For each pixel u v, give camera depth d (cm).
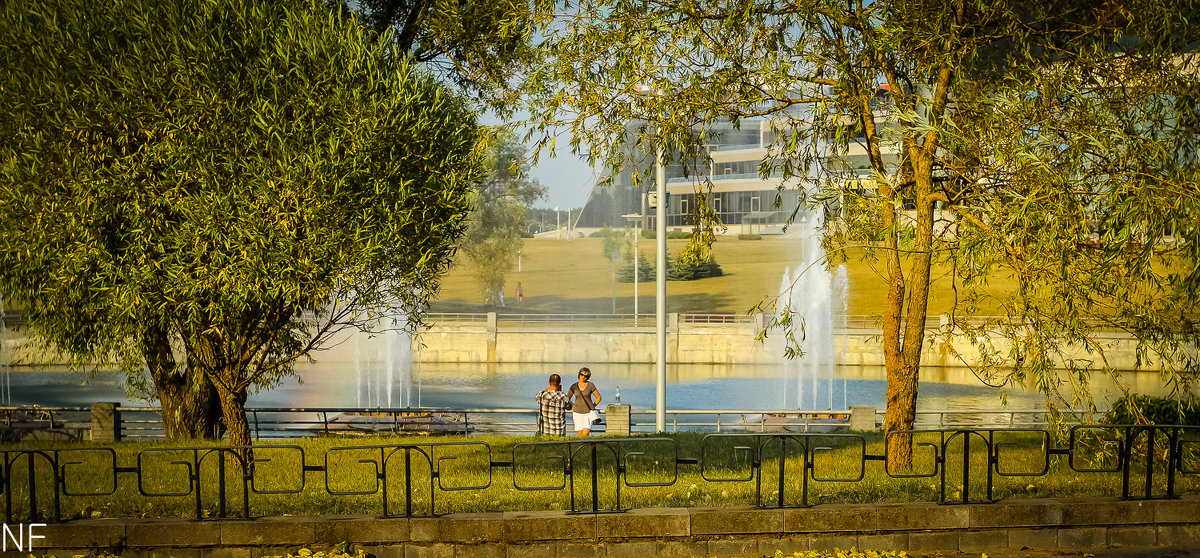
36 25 1109
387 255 1173
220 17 1117
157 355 1931
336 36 1141
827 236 1348
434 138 1162
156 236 1098
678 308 6956
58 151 1080
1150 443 953
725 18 1222
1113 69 1170
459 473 1282
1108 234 966
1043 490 1033
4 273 1217
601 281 8331
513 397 4525
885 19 1191
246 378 1314
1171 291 1042
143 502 1038
